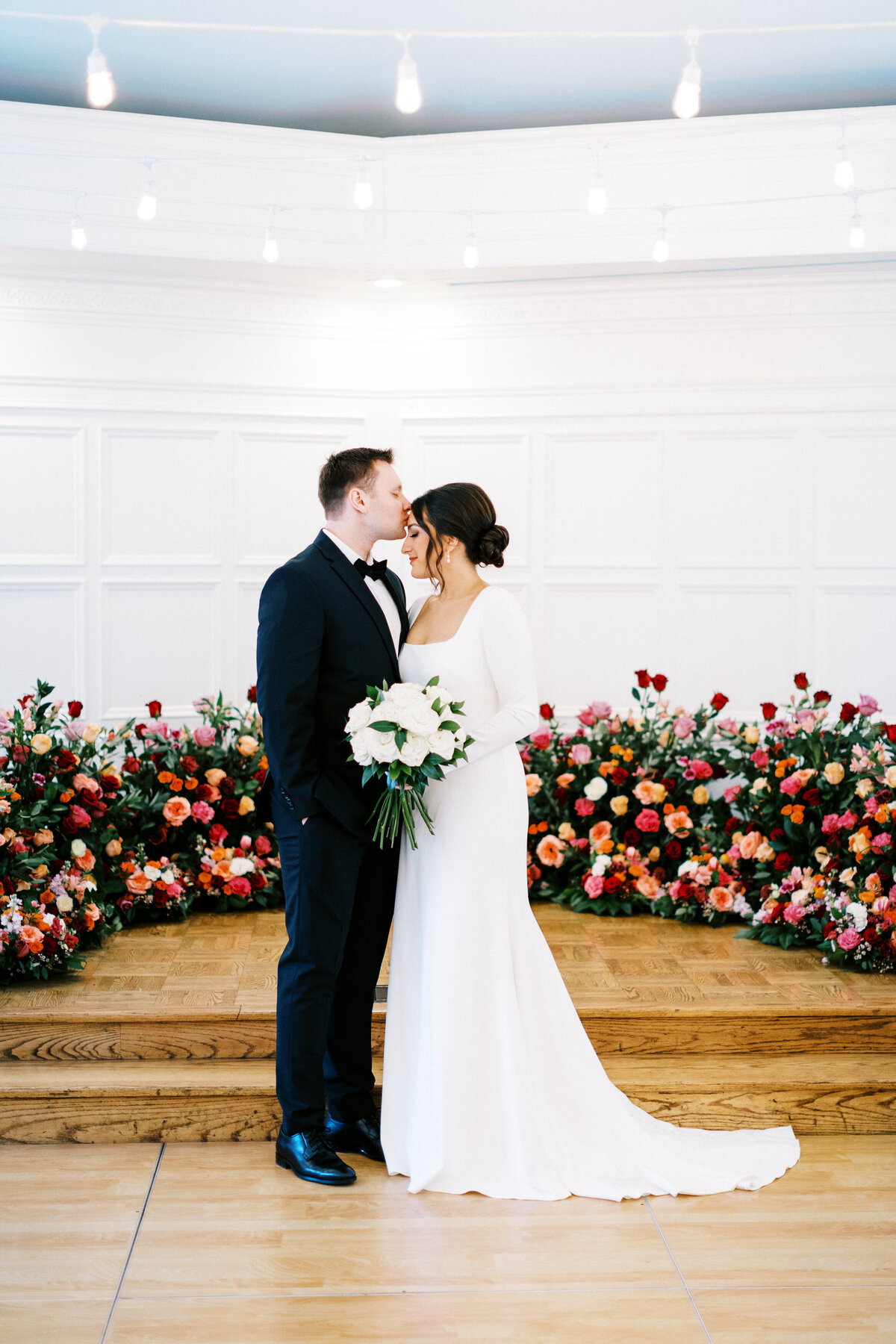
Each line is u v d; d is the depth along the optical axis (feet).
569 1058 8.77
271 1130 9.32
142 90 12.48
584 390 14.24
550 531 14.53
